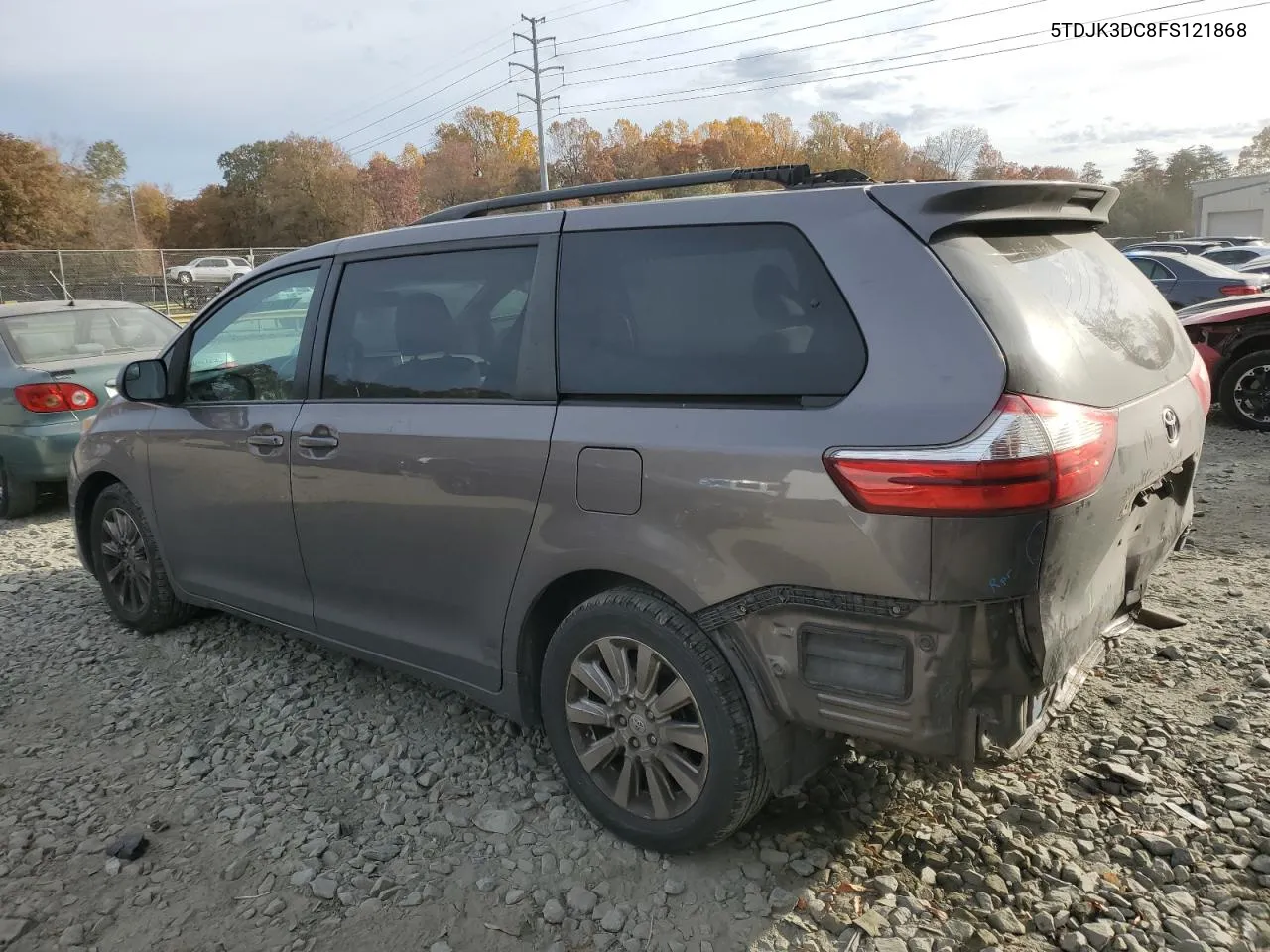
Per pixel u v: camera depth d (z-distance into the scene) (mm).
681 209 2660
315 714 3725
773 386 2369
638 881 2633
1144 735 3232
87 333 7898
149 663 4316
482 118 96750
